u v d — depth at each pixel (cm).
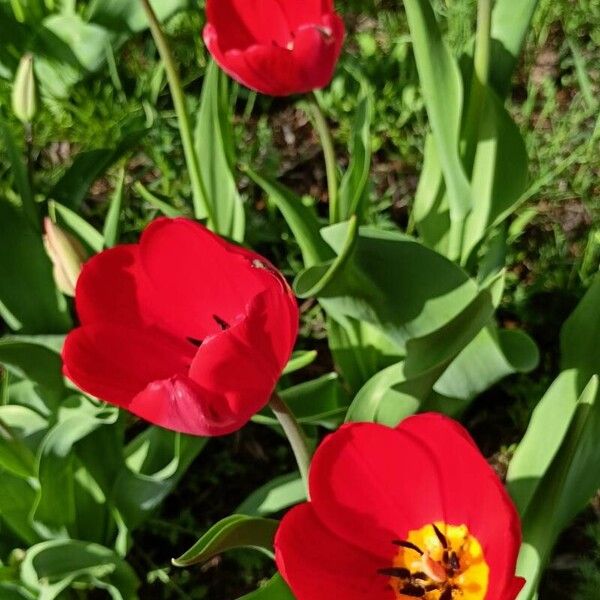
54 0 109
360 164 76
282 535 49
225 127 78
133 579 71
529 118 103
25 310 71
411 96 104
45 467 67
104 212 101
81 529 74
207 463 85
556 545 78
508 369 68
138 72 113
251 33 68
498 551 47
